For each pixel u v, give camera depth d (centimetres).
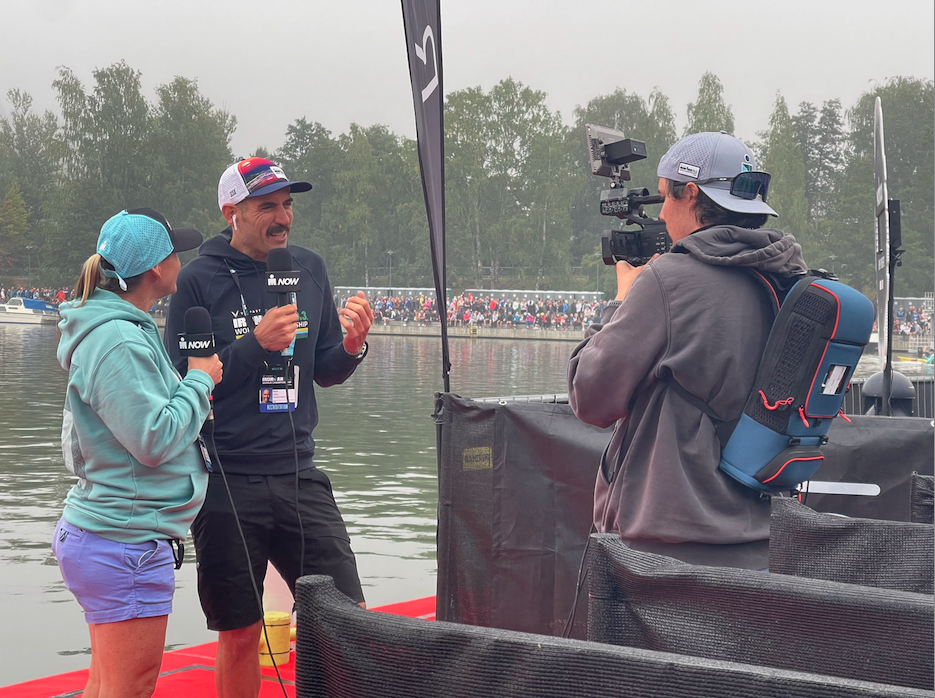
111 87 9944
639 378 214
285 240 301
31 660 495
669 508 207
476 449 349
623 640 156
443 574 350
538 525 346
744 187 227
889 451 364
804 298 210
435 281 351
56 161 10244
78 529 227
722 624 146
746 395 211
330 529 301
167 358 240
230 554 286
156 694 341
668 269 215
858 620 137
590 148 248
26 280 10988
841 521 188
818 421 214
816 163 11812
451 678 128
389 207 10450
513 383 3111
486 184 9844
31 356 3950
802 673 113
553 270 9688
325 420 1923
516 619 345
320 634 140
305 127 13200
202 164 9856
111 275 232
